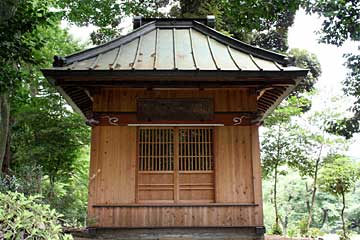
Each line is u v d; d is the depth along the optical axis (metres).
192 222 6.64
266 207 21.28
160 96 7.04
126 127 6.95
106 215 6.62
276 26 16.48
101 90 7.02
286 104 13.67
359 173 12.20
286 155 13.32
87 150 14.07
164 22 8.66
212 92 7.10
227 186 6.80
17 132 12.27
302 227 13.28
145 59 6.82
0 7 7.12
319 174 13.22
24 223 2.92
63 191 13.28
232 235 6.62
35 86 12.21
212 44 7.75
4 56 6.84
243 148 6.94
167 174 6.86
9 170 11.07
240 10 8.19
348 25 10.43
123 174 6.79
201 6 13.29
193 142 6.98
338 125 12.91
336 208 21.30
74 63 6.68
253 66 6.54
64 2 14.16
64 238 3.08
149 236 6.57
